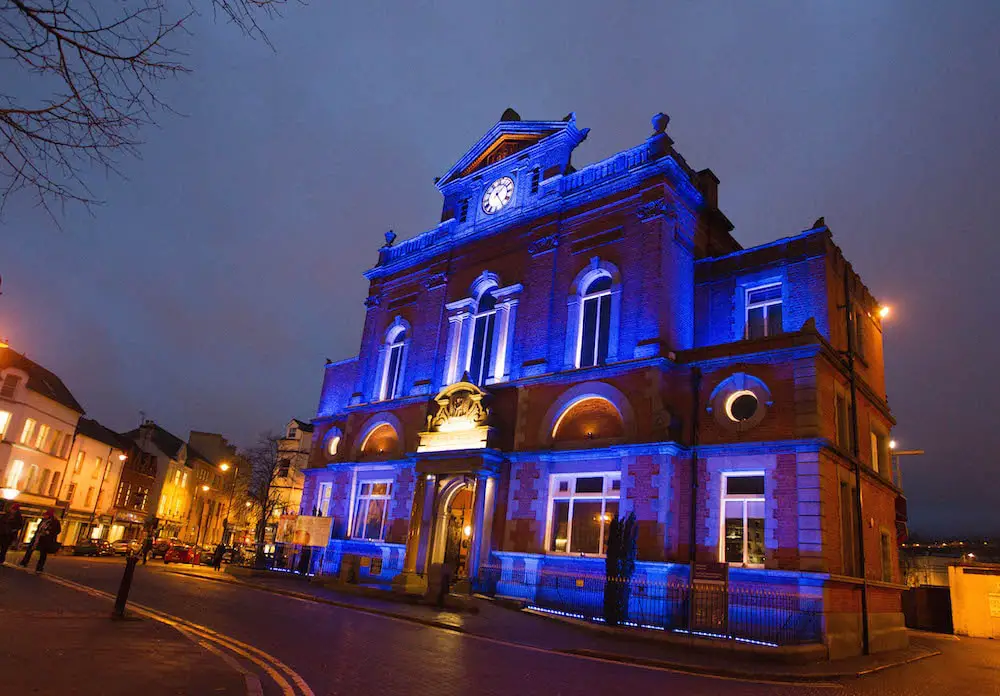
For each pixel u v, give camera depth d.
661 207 23.23
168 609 14.78
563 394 23.28
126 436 64.50
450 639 13.98
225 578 26.28
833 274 22.38
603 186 25.08
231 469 77.88
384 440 30.62
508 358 26.36
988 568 34.25
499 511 23.64
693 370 20.84
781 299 22.38
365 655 10.96
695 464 19.97
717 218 26.25
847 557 18.86
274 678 8.63
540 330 25.41
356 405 32.00
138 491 59.44
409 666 10.33
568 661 12.53
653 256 22.83
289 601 19.31
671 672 12.45
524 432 24.03
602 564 20.11
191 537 71.88
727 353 20.28
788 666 14.07
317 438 35.00
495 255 28.59
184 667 8.16
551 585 21.03
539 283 26.12
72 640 9.12
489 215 29.73
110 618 11.50
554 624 18.00
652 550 19.31
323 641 12.08
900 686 12.91
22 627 9.77
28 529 42.81
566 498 22.25
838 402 20.58
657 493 19.77
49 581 17.45
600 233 24.81
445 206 32.28
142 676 7.43
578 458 22.11
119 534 56.28
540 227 26.92
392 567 26.95
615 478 21.33
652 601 18.59
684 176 24.05
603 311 24.22
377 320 33.44
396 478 28.80
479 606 19.64
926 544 73.81
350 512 30.52
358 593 22.94
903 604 39.09
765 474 18.56
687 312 23.50
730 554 18.75
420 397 28.66
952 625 35.03
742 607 17.44
